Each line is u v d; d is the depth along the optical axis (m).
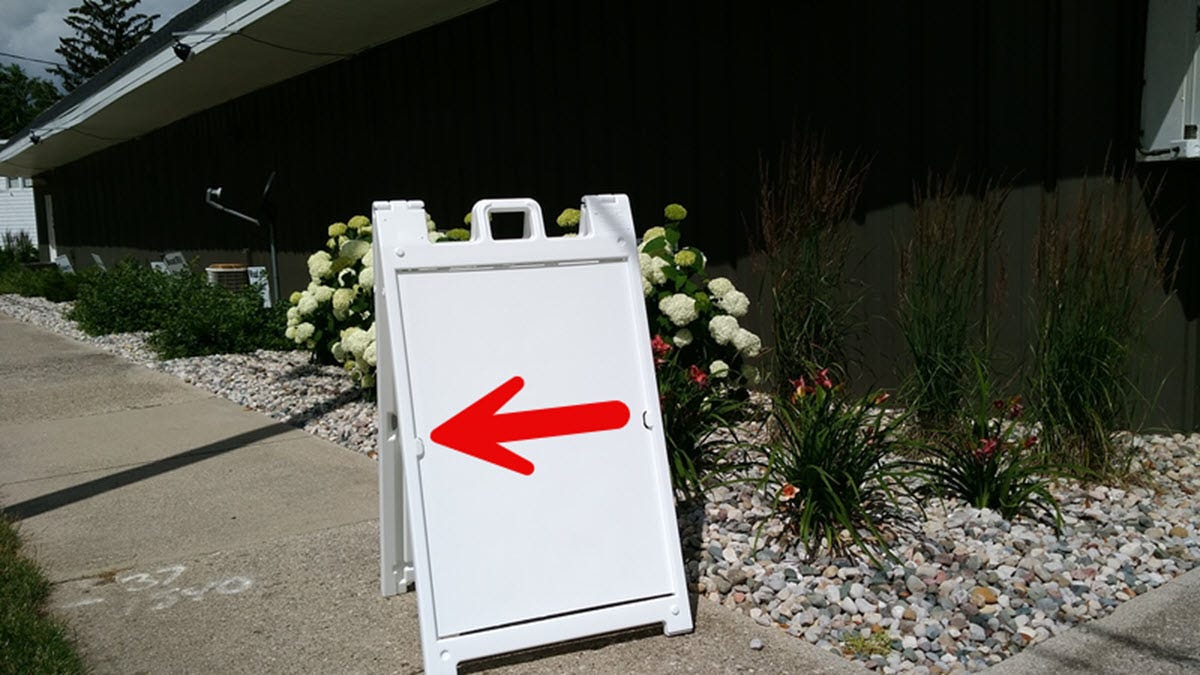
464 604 2.62
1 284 18.20
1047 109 4.46
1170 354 4.41
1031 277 4.56
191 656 2.79
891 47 4.98
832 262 4.77
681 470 3.69
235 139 12.41
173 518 4.06
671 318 4.64
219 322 8.92
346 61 9.79
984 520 3.40
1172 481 3.87
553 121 7.20
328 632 2.92
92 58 51.75
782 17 5.46
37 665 2.66
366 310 6.33
